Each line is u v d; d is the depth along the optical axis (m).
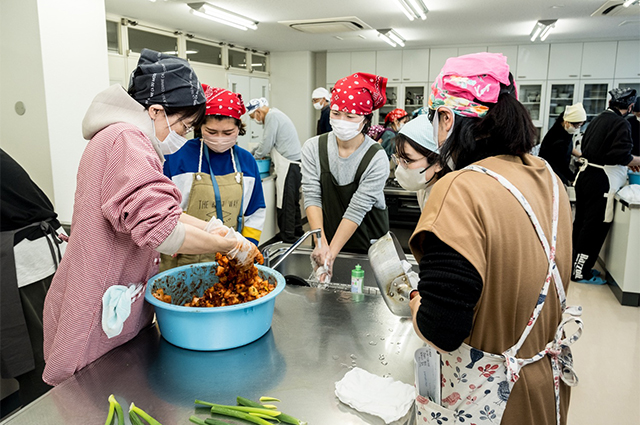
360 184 2.00
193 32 5.37
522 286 0.76
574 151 5.46
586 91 6.32
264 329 1.24
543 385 0.82
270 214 4.85
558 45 6.25
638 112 4.08
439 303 0.71
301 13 4.44
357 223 1.97
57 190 2.35
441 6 4.18
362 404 0.93
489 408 0.81
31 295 1.71
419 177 1.00
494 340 0.79
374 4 4.08
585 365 2.59
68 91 2.36
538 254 0.78
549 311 0.83
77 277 1.04
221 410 0.91
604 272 4.19
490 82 0.80
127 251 1.10
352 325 1.33
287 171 4.75
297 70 7.26
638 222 3.28
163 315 1.17
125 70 4.45
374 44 6.48
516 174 0.81
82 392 0.99
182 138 1.23
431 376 0.93
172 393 0.99
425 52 6.78
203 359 1.13
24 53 2.25
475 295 0.70
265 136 4.69
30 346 1.67
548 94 6.44
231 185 1.69
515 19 4.77
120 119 1.06
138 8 4.08
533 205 0.79
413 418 0.93
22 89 2.29
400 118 4.74
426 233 0.76
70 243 1.06
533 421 0.82
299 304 1.48
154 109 1.11
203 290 1.44
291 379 1.05
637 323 3.13
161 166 1.11
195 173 1.65
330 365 1.11
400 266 1.21
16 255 1.64
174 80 1.10
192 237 1.06
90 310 1.06
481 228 0.73
